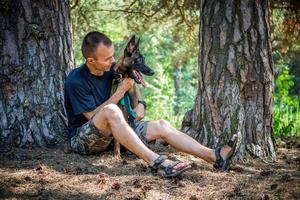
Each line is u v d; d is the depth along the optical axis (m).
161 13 7.62
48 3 4.70
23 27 4.61
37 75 4.65
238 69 4.46
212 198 3.28
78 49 9.35
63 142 4.60
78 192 3.39
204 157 4.01
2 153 4.34
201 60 4.68
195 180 3.70
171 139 4.09
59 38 4.79
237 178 3.77
